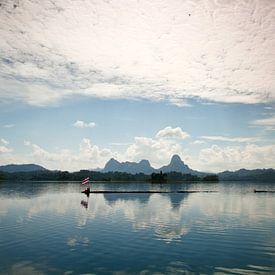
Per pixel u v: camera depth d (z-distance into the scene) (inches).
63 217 1553.9
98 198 3048.7
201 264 739.4
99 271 677.9
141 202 2581.2
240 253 842.2
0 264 724.0
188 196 3678.6
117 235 1077.1
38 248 876.6
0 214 1672.0
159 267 713.0
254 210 2044.8
